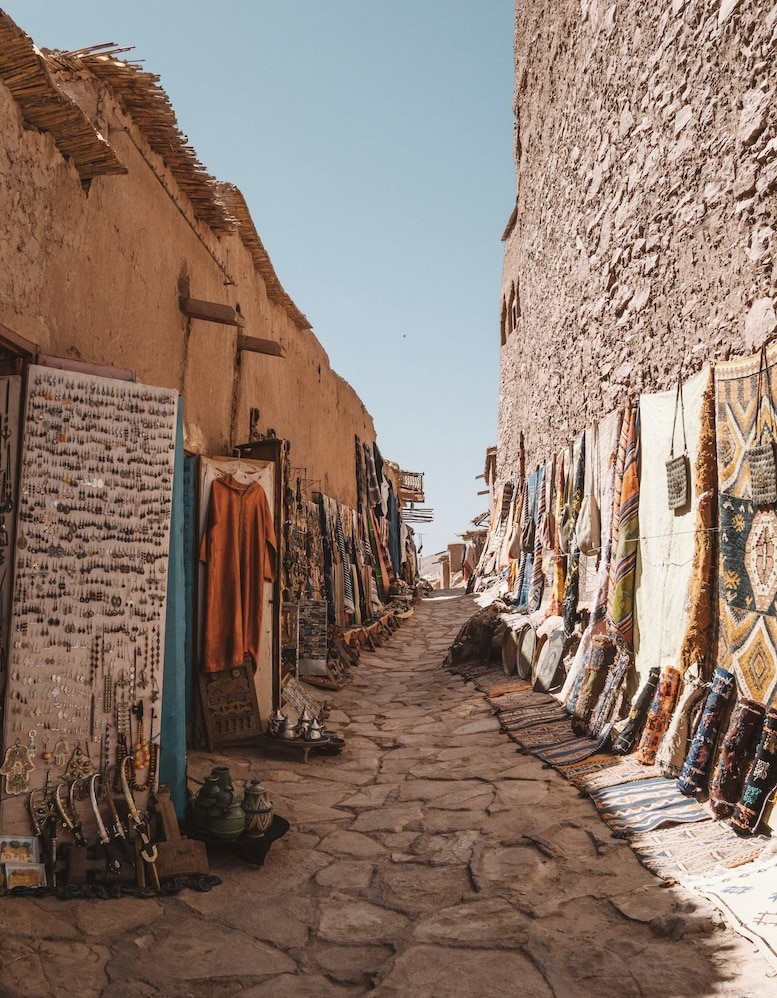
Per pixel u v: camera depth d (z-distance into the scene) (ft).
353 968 9.93
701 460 16.14
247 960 10.12
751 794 12.65
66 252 14.60
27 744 12.33
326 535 38.06
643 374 21.45
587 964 9.68
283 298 32.30
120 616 13.30
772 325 14.49
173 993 9.27
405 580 76.02
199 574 20.33
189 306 21.03
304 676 28.99
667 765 15.52
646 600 19.03
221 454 24.62
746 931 9.67
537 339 40.65
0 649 12.48
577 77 29.76
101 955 10.01
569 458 29.99
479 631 33.68
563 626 25.94
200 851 12.80
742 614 14.44
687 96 18.43
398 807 16.42
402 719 25.14
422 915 11.40
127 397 13.80
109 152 14.51
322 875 13.05
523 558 38.22
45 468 12.96
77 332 15.07
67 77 15.83
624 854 13.07
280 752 20.04
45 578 12.79
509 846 13.78
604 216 25.63
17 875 11.69
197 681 20.16
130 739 13.12
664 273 19.92
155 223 19.31
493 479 83.15
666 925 10.28
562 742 19.86
